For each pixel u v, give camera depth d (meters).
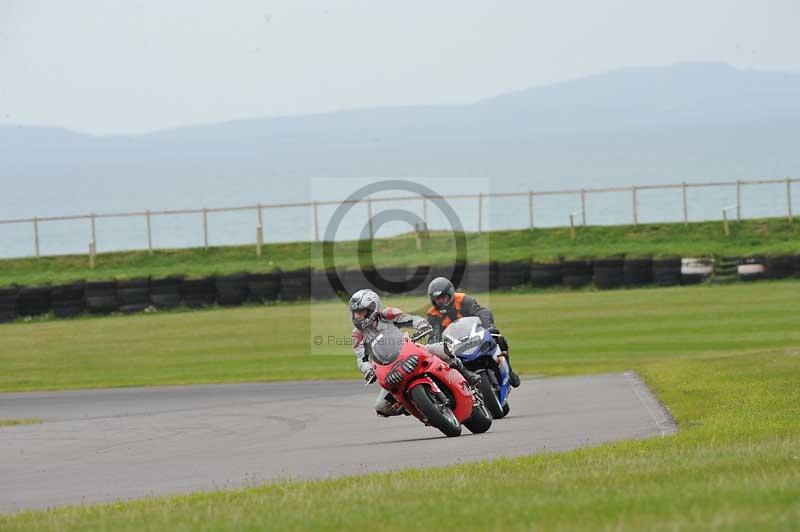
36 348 133.62
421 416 53.19
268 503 33.44
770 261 160.38
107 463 53.00
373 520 28.33
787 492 27.77
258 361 117.94
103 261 191.50
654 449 41.69
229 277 162.00
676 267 161.12
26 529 31.19
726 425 48.34
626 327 126.50
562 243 188.50
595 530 24.62
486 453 46.84
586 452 42.06
